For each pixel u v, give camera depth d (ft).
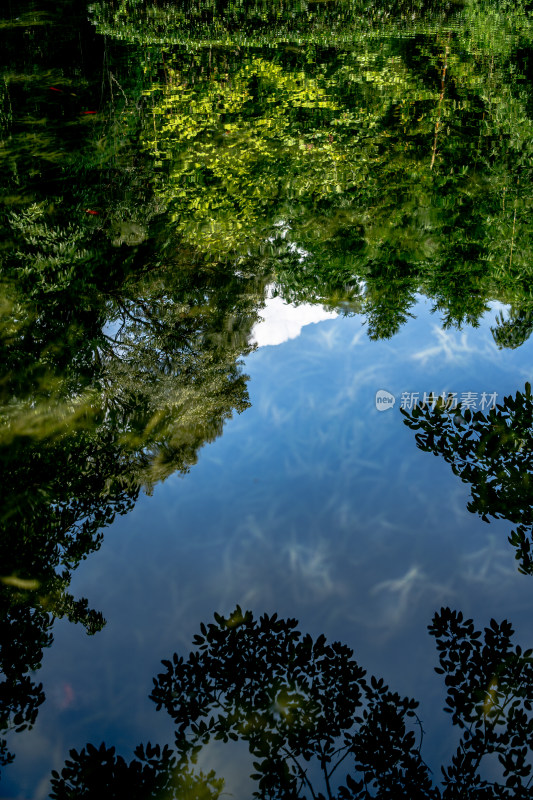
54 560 10.32
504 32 42.73
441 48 39.70
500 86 33.14
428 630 9.37
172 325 15.88
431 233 20.92
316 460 12.22
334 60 37.32
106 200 20.33
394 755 7.98
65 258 16.66
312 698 8.65
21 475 11.27
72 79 29.12
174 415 13.16
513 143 26.71
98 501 11.31
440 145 26.86
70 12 38.17
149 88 30.83
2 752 8.00
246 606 9.82
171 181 22.85
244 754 8.05
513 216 21.58
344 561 10.39
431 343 15.35
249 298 17.49
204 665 9.04
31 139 22.61
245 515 11.21
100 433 12.44
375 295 17.78
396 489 11.57
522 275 18.38
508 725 8.30
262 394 14.02
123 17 39.06
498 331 15.80
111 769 7.83
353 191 23.50
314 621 9.54
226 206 21.85
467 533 10.73
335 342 15.78
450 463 11.95
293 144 26.61
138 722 8.38
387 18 44.47
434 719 8.40
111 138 24.44
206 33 39.34
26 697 8.64
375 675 8.87
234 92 31.53
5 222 17.57
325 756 8.05
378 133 27.89
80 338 14.43
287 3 44.37
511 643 9.18
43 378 12.94
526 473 11.67
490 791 7.60
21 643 9.24
